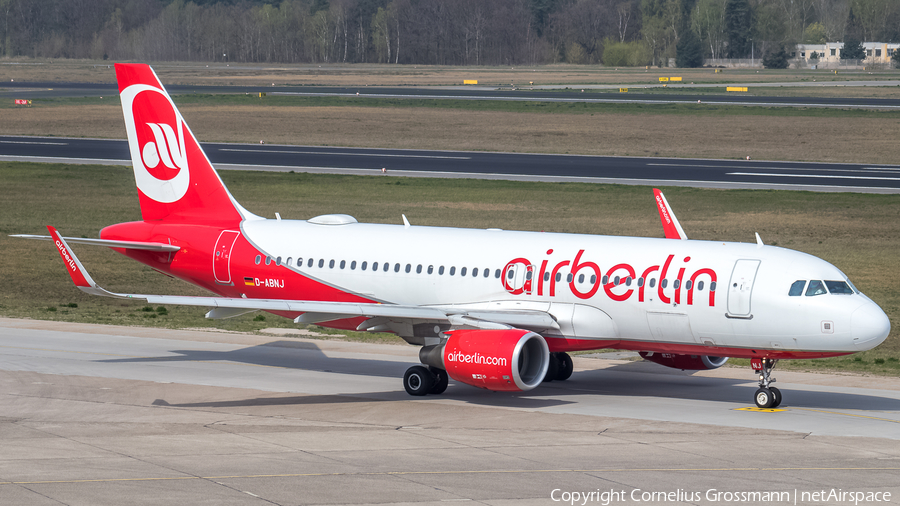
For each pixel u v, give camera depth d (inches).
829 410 4114.2
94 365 4928.6
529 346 4269.2
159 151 5334.6
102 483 2947.8
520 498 2839.6
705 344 4227.4
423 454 3351.4
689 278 4188.0
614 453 3380.9
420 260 4763.8
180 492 2859.3
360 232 5009.8
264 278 5064.0
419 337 4581.7
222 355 5295.3
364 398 4330.7
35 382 4512.8
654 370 5073.8
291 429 3725.4
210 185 5295.3
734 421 3892.7
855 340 3909.9
